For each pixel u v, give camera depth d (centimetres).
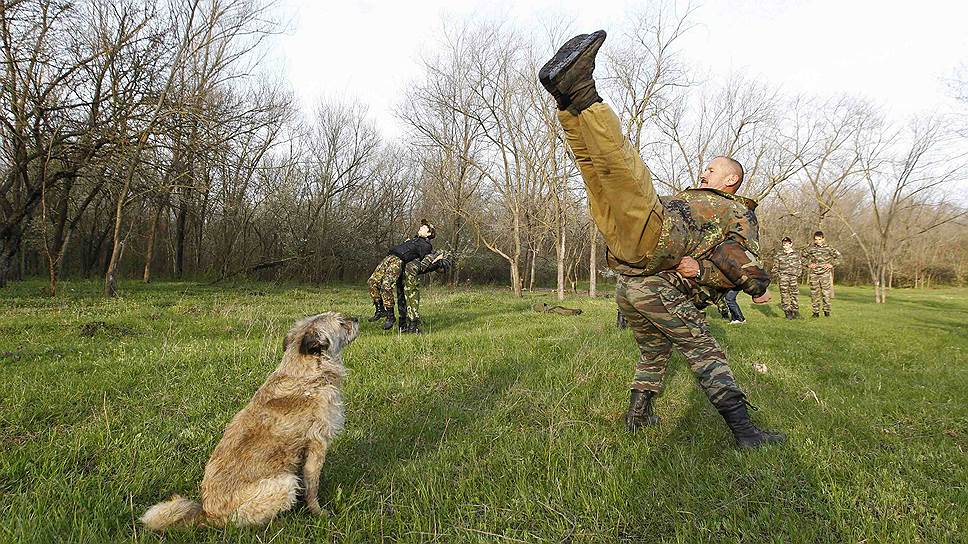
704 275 352
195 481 329
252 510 275
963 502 288
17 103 1412
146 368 548
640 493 304
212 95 1897
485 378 553
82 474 317
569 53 270
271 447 289
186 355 603
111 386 484
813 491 299
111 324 877
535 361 623
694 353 374
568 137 306
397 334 870
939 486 307
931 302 2400
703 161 2252
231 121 1680
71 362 578
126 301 1338
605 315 1235
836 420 430
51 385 480
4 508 279
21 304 1171
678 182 2327
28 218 1677
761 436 367
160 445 364
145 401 453
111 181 1617
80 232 2680
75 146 1528
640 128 1836
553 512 288
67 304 1198
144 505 298
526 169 2188
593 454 359
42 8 1370
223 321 977
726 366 374
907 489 302
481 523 280
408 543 264
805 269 1468
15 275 2362
